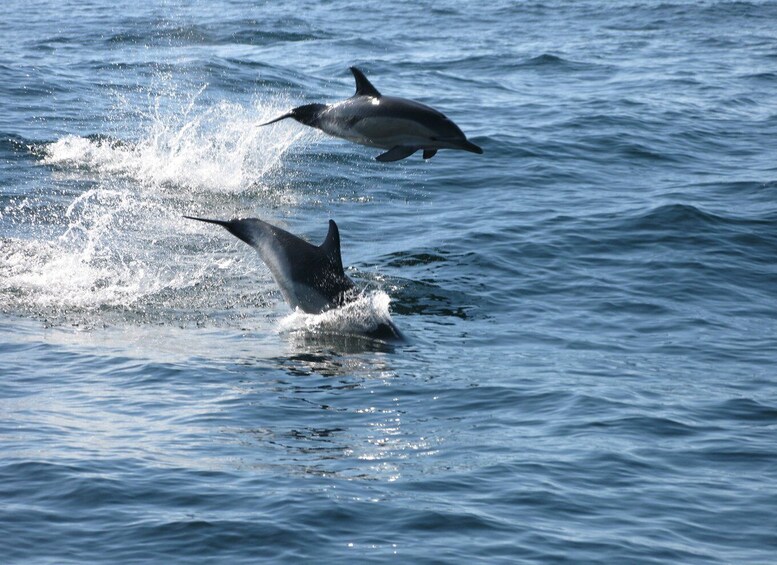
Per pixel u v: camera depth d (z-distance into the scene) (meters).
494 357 20.66
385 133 18.31
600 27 74.44
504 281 25.34
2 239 26.94
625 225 29.44
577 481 15.01
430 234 28.72
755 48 64.56
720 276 26.09
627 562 12.81
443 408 17.89
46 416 17.05
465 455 15.88
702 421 17.48
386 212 31.06
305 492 14.38
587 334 22.20
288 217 30.31
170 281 24.88
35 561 12.54
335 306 22.14
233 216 30.16
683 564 12.83
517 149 37.81
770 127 42.78
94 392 18.27
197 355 20.36
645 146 38.88
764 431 17.11
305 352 20.69
